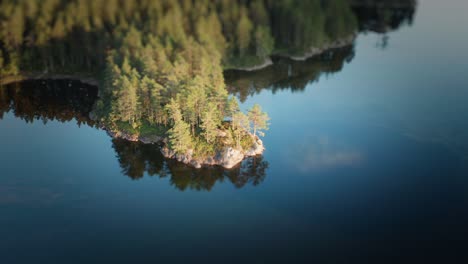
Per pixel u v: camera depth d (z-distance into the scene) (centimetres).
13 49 14162
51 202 8006
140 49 12800
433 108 11094
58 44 14075
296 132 10288
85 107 12031
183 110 9606
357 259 6481
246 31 14738
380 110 11244
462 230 7006
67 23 14212
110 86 11488
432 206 7562
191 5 16150
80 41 14262
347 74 13975
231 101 9419
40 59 14312
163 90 10388
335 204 7738
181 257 6675
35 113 11775
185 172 8769
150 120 9981
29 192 8306
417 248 6656
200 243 6938
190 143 9119
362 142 9706
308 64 15162
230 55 15012
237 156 8975
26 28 14750
